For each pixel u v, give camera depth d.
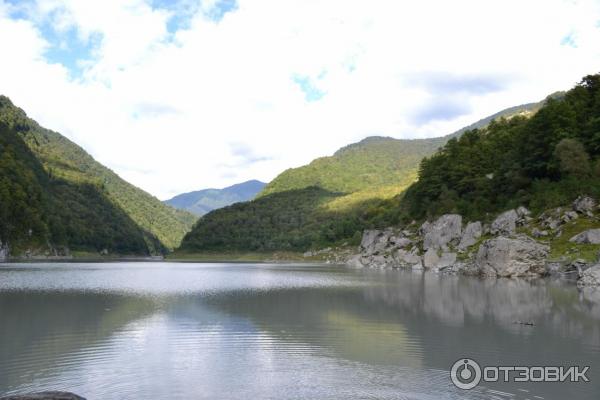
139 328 32.75
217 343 28.03
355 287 62.34
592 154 92.19
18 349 26.47
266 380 20.84
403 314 38.25
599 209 75.69
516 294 50.00
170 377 21.38
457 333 30.31
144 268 126.06
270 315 38.44
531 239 73.25
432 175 133.62
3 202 172.12
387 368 22.72
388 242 129.12
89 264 146.50
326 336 29.77
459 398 18.62
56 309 41.84
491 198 106.88
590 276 55.03
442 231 105.19
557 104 100.88
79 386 20.16
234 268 127.69
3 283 68.62
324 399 18.52
